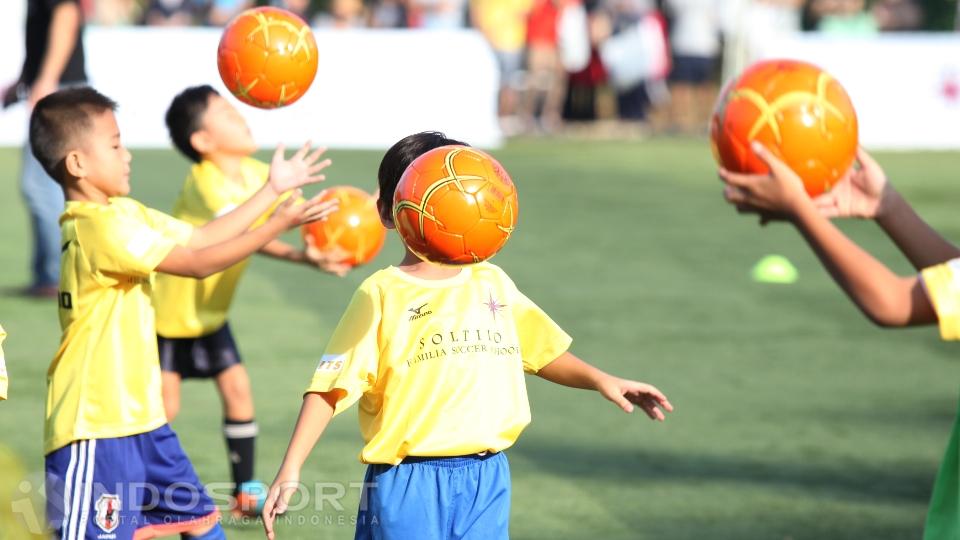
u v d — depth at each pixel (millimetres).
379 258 33812
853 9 68688
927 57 61656
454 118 57531
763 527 15453
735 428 19688
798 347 24922
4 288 28625
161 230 12180
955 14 83562
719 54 72938
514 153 55844
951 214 40844
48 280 27766
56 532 11820
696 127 66188
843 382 22469
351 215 14445
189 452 17641
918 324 8414
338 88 55812
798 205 8156
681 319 27109
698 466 17828
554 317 27016
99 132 12172
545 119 66500
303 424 10477
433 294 10773
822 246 8188
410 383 10531
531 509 15953
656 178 49219
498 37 64375
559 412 20562
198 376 15680
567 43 65188
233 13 62094
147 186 42375
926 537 9641
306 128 55531
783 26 71375
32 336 24109
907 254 9750
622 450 18547
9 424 18359
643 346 24688
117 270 11781
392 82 56438
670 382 22188
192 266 11750
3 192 43000
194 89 15898
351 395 10406
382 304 10711
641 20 65312
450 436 10445
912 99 61656
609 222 39375
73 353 11938
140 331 12023
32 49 26375
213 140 15719
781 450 18609
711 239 36906
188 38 54906
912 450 18719
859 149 9602
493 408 10617
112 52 54281
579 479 17188
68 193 12336
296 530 14914
